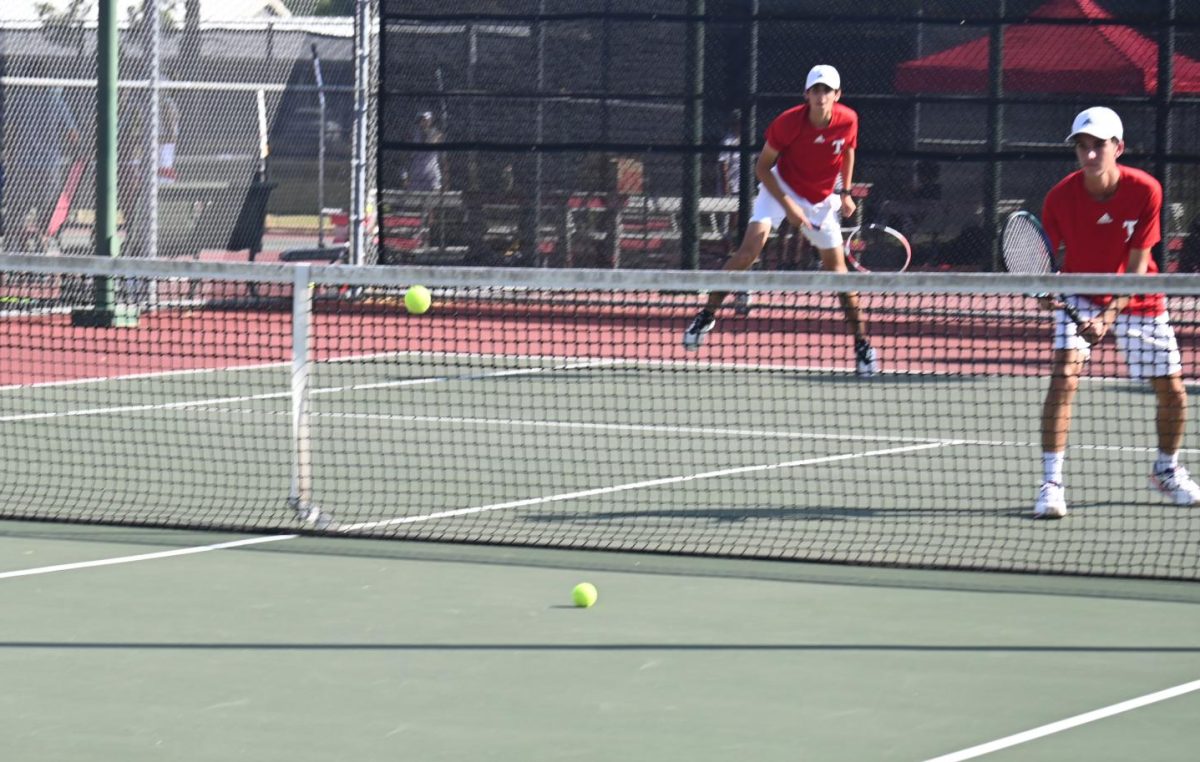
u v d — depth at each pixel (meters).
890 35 24.80
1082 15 24.38
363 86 27.70
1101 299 13.16
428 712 7.95
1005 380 21.16
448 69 25.67
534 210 25.64
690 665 8.77
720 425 17.39
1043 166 24.52
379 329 25.20
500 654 8.97
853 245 25.05
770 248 25.33
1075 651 9.07
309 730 7.68
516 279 12.51
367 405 18.66
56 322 25.92
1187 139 24.09
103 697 8.16
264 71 30.28
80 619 9.64
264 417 17.72
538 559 11.34
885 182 24.95
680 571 10.98
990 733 7.66
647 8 25.16
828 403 19.00
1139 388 20.53
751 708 8.04
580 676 8.57
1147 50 24.22
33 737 7.55
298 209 32.16
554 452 15.81
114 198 25.38
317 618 9.70
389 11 25.73
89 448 15.81
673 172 25.33
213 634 9.34
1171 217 24.19
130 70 28.41
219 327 25.75
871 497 13.66
